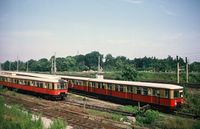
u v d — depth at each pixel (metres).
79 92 41.59
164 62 90.38
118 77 44.94
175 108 26.05
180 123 20.25
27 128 17.75
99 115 23.62
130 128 19.23
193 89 36.41
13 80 43.94
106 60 129.00
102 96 36.28
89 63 128.88
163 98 26.59
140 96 29.44
